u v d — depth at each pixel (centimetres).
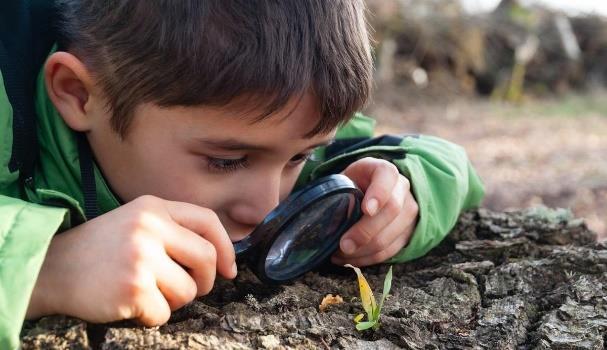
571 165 497
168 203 125
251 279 147
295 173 160
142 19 137
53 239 118
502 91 919
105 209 154
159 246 117
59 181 156
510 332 130
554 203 406
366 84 146
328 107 136
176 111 134
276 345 118
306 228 139
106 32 143
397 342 126
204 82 129
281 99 130
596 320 133
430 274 154
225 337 119
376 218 150
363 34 147
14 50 151
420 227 161
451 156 182
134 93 137
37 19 160
